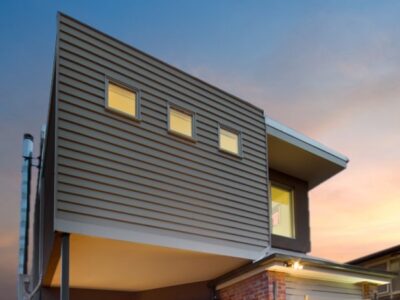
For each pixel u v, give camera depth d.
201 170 9.14
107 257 8.59
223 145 9.78
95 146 7.68
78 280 10.15
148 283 10.73
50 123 8.43
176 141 8.88
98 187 7.55
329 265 8.97
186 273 10.03
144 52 8.80
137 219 7.90
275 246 11.74
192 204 8.79
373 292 10.27
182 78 9.34
